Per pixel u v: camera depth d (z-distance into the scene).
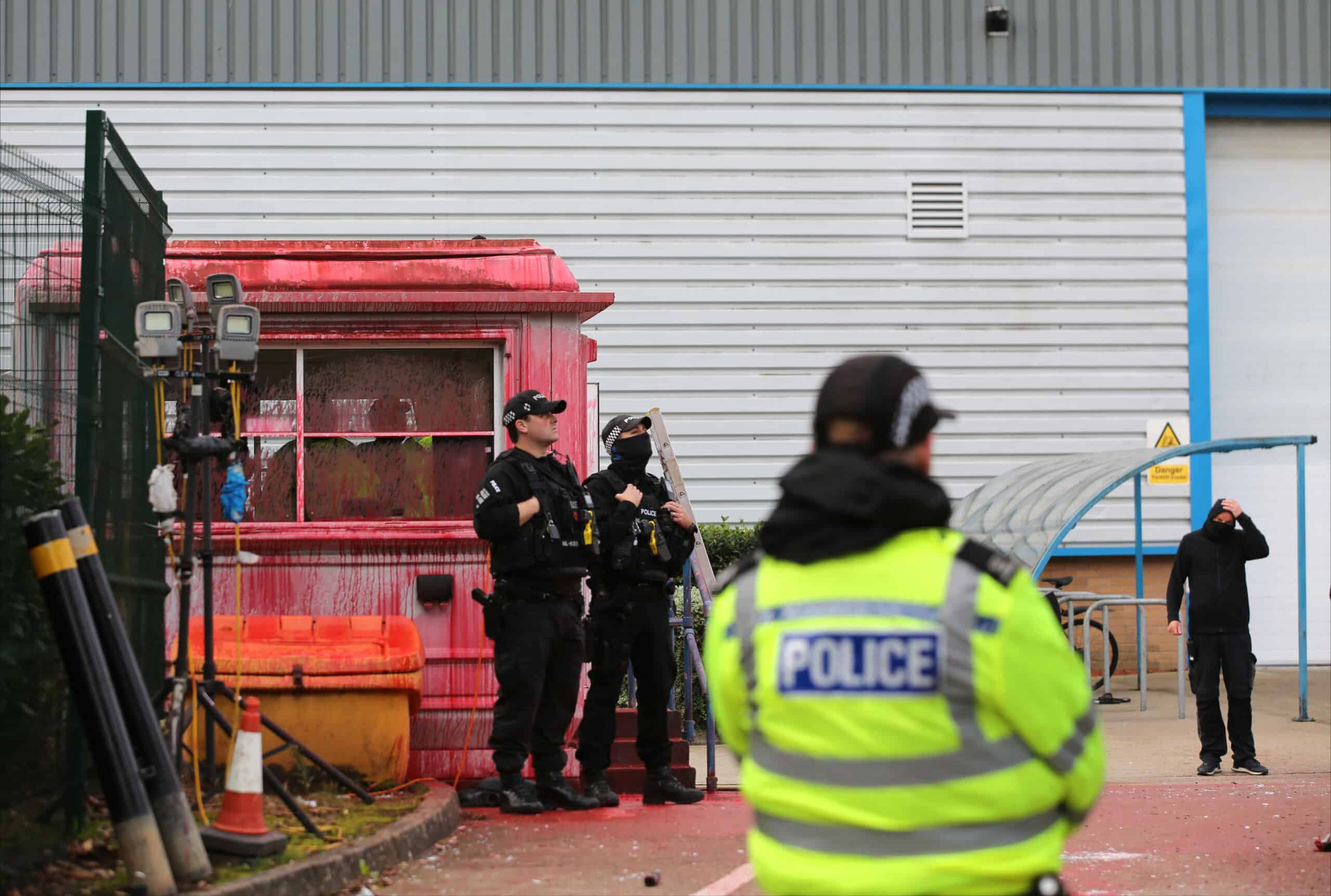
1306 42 22.03
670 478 12.78
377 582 11.76
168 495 9.13
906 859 3.34
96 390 8.76
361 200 20.69
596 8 20.98
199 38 20.56
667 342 20.83
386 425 12.09
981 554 3.49
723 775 13.41
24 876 7.62
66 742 8.35
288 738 10.06
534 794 10.98
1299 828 10.80
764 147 21.09
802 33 21.17
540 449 10.88
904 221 21.17
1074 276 21.38
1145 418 21.38
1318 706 18.80
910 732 3.38
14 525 8.04
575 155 20.91
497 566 10.82
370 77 20.73
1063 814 3.58
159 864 7.61
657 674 11.48
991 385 21.20
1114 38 21.64
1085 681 3.54
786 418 20.86
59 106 20.34
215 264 12.00
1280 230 22.73
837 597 3.49
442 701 11.71
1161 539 21.55
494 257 12.23
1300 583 17.53
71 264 9.65
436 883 8.77
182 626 9.18
